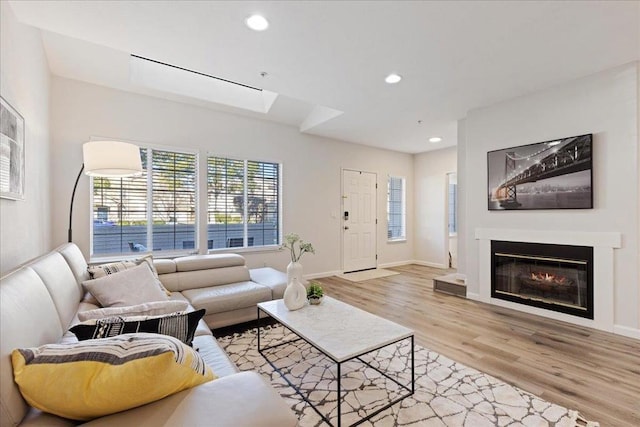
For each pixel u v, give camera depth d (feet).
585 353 7.84
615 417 5.46
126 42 7.77
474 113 12.50
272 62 8.84
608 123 9.09
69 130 10.60
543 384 6.48
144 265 8.15
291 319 6.88
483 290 12.26
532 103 10.76
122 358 2.92
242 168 14.62
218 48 8.06
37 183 8.38
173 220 12.76
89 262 10.98
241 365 7.37
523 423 5.32
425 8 6.42
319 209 17.13
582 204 9.53
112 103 11.37
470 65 8.92
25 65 7.22
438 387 6.41
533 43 7.74
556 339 8.70
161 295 7.59
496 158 11.72
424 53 8.27
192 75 12.75
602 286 9.23
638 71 8.61
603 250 9.20
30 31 7.65
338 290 14.37
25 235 7.17
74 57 9.83
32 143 7.84
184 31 7.28
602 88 9.21
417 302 12.36
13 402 2.70
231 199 14.28
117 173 8.86
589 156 9.37
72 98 10.66
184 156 13.01
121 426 2.76
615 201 9.00
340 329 6.32
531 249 10.78
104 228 11.39
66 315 5.30
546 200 10.35
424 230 21.21
